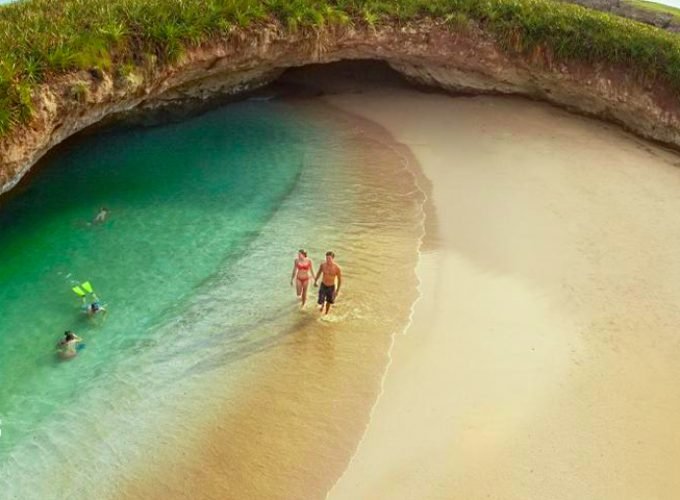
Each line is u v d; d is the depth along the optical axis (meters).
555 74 30.05
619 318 18.52
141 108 28.16
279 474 14.12
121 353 17.17
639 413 15.56
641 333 17.98
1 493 13.68
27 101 20.23
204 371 16.69
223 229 22.23
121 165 25.88
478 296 19.31
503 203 23.89
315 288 19.61
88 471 14.18
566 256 21.03
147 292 19.33
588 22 30.09
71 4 24.53
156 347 17.39
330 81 33.62
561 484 13.86
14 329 17.81
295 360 17.00
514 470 14.14
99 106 23.38
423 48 30.62
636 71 28.84
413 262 20.73
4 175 20.38
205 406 15.71
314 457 14.48
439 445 14.73
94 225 22.20
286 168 26.05
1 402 15.69
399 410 15.60
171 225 22.36
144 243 21.44
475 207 23.67
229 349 17.34
